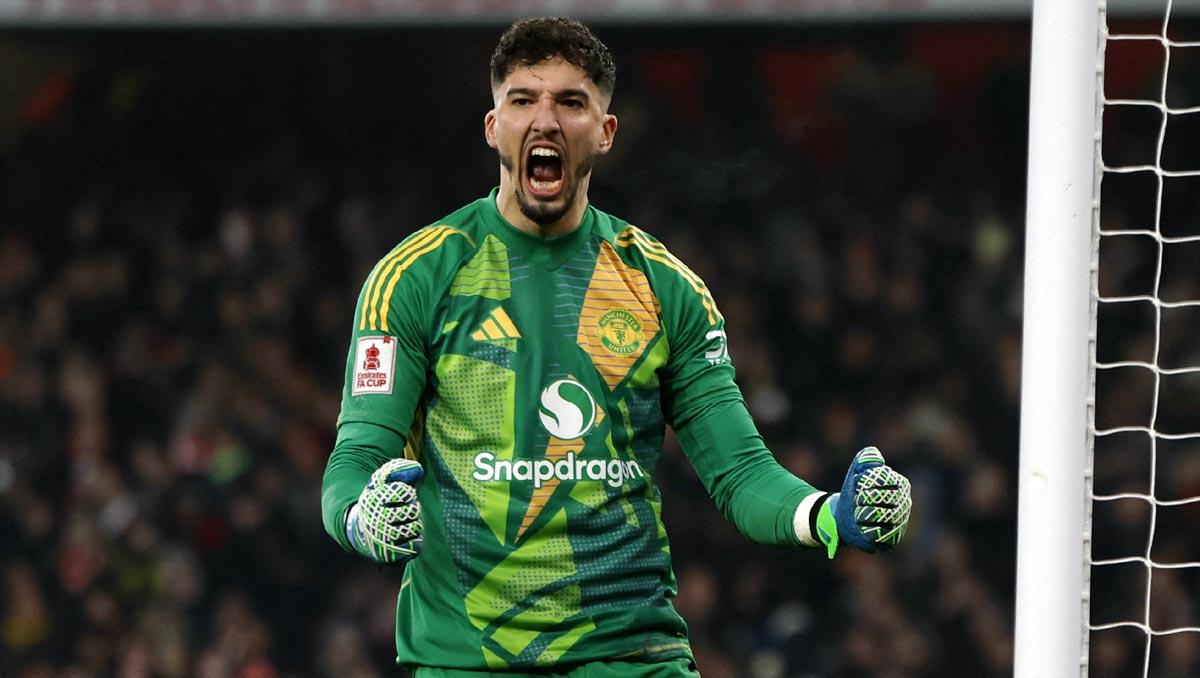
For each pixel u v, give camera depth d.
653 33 44.50
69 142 53.06
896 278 49.19
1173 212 47.94
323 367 49.56
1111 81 48.03
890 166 51.00
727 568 43.44
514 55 13.16
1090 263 13.08
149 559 45.09
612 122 13.64
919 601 42.72
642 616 13.27
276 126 53.16
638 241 13.85
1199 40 47.31
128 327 50.31
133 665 43.78
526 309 13.34
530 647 13.02
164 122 53.00
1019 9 40.19
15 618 45.03
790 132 51.44
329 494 12.60
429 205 52.56
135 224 52.38
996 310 48.59
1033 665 12.99
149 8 42.09
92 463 47.16
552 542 13.05
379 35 44.47
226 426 47.09
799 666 42.12
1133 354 46.56
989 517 44.44
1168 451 44.12
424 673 13.18
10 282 51.22
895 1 40.56
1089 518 13.05
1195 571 41.91
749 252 50.16
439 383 13.22
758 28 43.12
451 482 13.15
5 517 46.59
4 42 52.06
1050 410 13.02
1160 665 40.75
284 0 41.94
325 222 52.22
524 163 13.15
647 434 13.55
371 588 44.41
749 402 47.12
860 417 46.75
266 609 44.53
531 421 13.12
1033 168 13.17
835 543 12.48
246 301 50.62
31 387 49.09
